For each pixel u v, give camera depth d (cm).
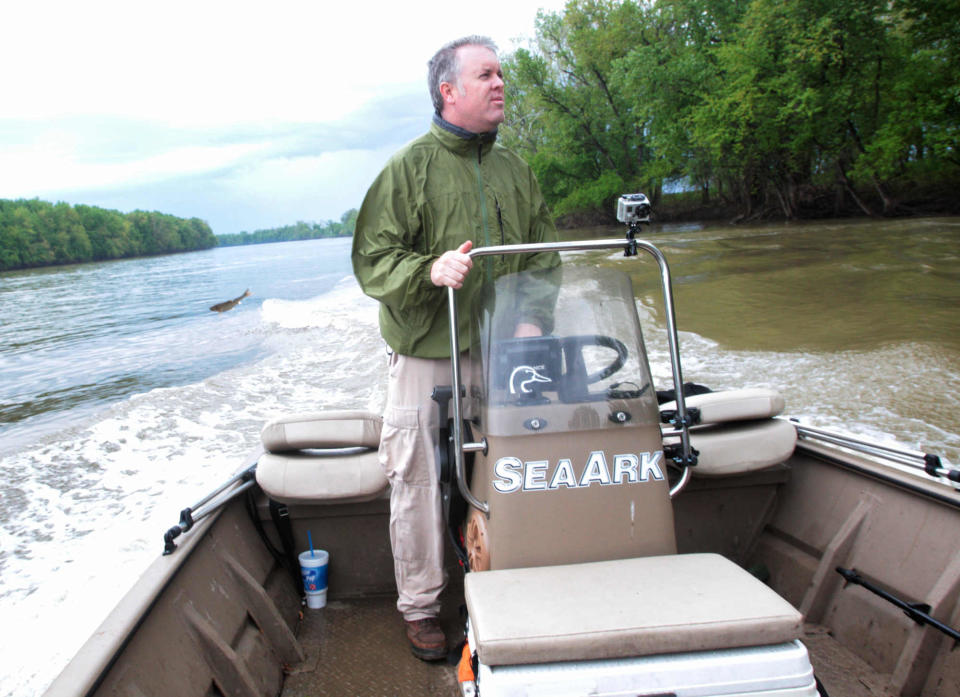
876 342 934
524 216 247
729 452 258
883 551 237
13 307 2709
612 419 183
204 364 1152
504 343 189
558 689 133
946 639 211
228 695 201
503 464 179
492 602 149
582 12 3962
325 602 286
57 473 682
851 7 2641
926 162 2802
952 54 2544
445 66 221
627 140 4222
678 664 136
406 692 234
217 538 240
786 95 2781
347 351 1114
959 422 651
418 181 225
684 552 286
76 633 430
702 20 3447
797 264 1698
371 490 261
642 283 1544
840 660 234
